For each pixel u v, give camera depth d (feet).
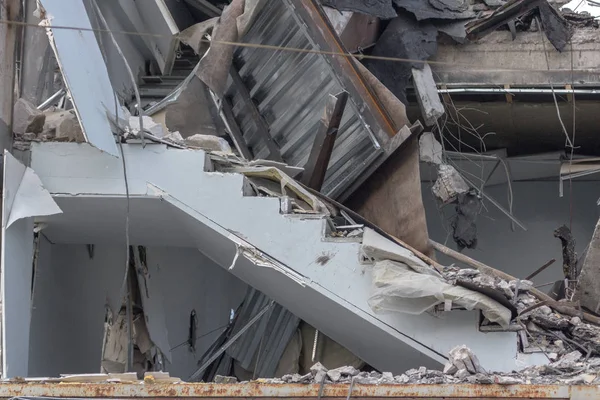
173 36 169.27
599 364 116.06
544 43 186.19
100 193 128.98
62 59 123.13
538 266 195.42
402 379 107.96
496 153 192.13
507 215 185.47
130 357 155.74
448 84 184.65
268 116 160.04
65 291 147.43
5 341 120.06
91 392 105.70
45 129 132.98
